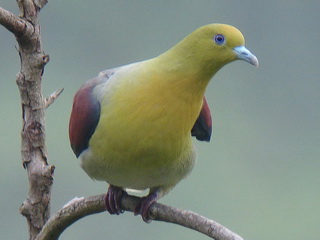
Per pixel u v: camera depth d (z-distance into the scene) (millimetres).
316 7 21844
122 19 22531
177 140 7102
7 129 20500
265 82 22078
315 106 21688
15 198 18062
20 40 6812
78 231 15812
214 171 19625
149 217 7340
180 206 17641
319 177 20484
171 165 7227
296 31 21906
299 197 19906
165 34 22688
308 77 21984
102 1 21969
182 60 7027
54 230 6965
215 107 22031
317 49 21859
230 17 22359
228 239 6066
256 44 22078
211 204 18453
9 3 22297
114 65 22469
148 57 22422
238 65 22109
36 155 7031
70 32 22172
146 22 22578
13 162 18953
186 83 7012
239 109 21891
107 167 7242
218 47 7035
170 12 22609
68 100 20812
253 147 21156
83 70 21828
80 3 22312
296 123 21703
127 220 15945
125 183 7355
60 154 18016
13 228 17266
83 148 7375
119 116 7027
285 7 21906
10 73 21750
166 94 6984
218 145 20938
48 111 20000
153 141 7023
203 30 7074
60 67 21688
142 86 7004
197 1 22547
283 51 21984
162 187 7512
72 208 6949
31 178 7027
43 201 7055
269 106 21953
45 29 22062
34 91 6938
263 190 19875
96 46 22234
